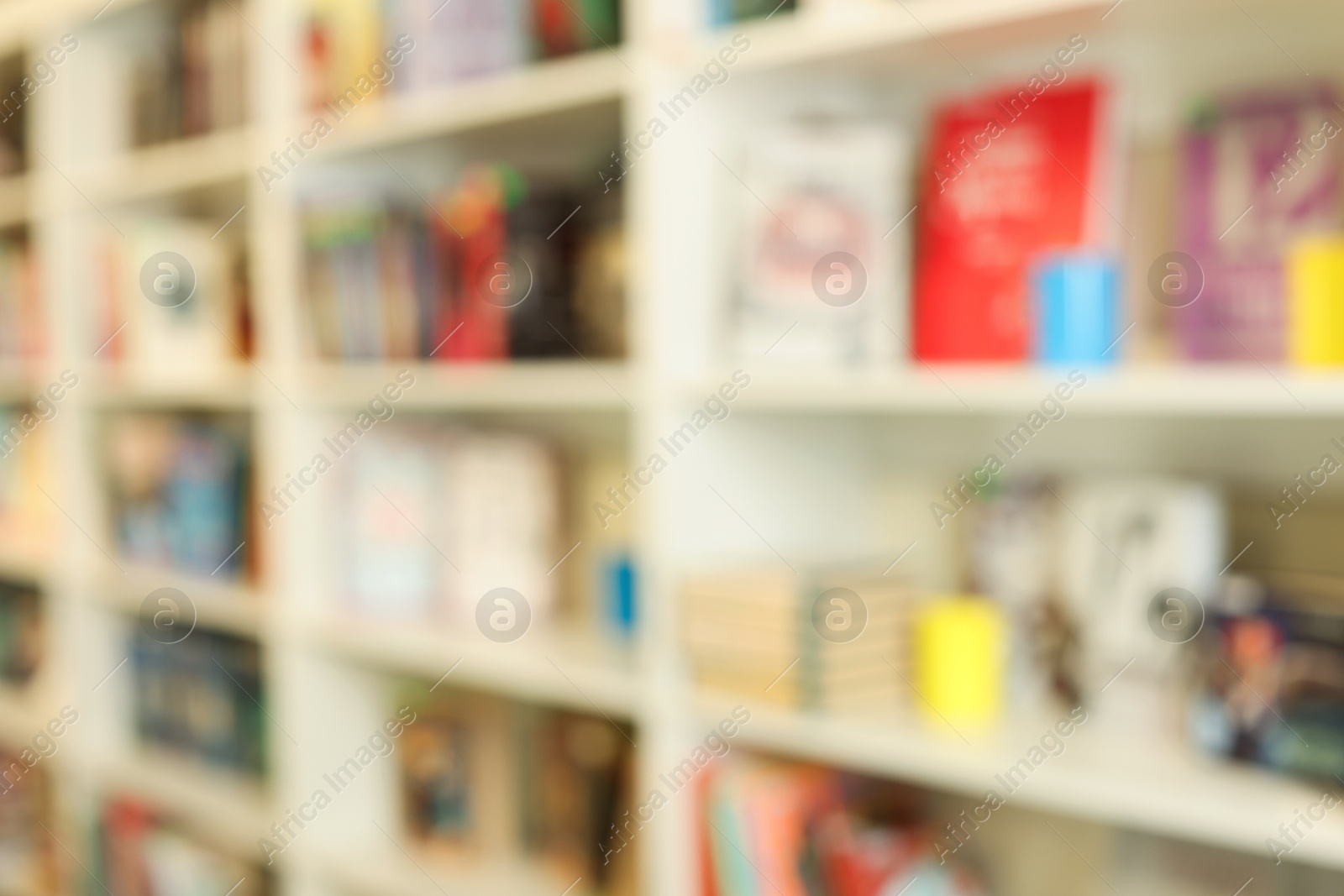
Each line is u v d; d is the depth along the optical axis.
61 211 2.51
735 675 1.53
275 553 2.09
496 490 1.98
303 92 2.03
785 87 1.63
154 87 2.38
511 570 1.97
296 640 2.07
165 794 2.34
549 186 1.86
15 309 2.72
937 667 1.45
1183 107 1.46
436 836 2.04
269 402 2.08
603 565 1.90
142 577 2.43
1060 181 1.43
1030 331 1.34
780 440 1.68
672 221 1.56
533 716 1.96
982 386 1.31
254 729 2.29
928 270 1.53
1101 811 1.24
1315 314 1.19
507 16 1.82
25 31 2.55
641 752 1.63
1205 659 1.30
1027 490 1.51
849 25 1.40
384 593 2.06
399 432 2.13
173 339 2.37
